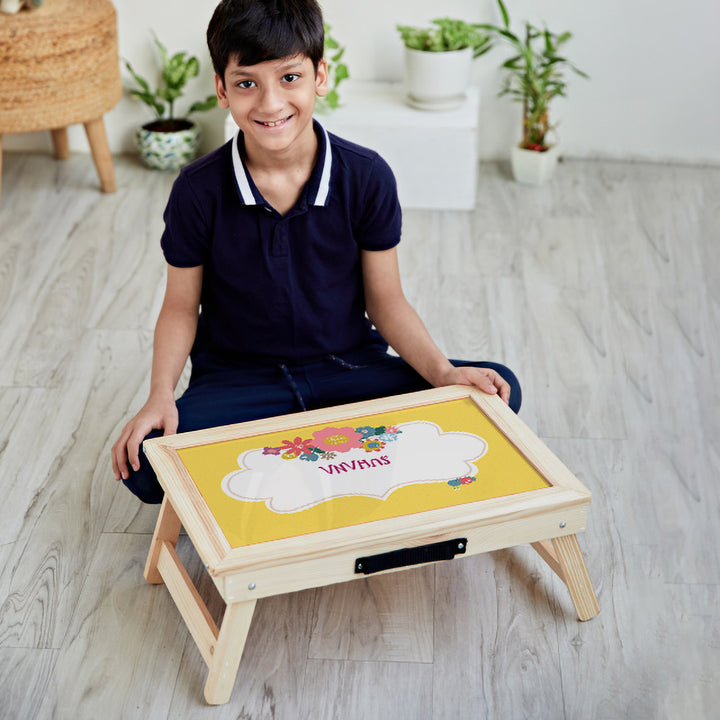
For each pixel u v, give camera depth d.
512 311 2.43
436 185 2.89
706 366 2.23
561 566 1.52
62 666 1.49
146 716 1.41
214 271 1.66
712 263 2.66
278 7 1.40
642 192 3.04
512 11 3.04
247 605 1.34
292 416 1.55
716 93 3.11
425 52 2.80
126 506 1.81
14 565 1.67
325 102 2.83
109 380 2.15
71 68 2.69
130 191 2.98
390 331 1.73
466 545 1.37
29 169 3.09
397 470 1.44
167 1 3.03
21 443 1.95
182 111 3.19
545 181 3.09
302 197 1.58
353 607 1.60
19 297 2.44
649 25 3.03
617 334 2.35
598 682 1.48
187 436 1.50
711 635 1.56
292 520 1.34
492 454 1.48
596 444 1.98
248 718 1.41
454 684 1.47
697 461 1.94
